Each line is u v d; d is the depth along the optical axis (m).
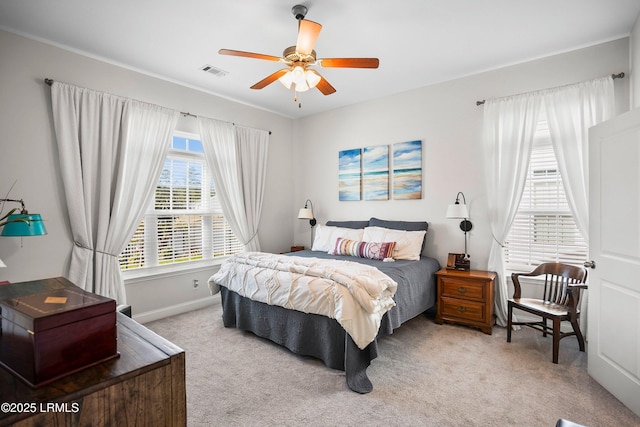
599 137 2.28
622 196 2.08
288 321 2.73
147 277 3.52
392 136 4.23
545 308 2.74
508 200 3.34
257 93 4.16
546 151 3.27
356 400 2.08
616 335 2.10
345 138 4.70
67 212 2.93
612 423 1.86
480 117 3.57
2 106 2.62
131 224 3.31
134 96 3.40
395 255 3.64
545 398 2.09
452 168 3.77
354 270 2.58
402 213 4.16
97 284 3.03
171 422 0.84
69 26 2.62
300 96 4.29
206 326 3.38
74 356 0.74
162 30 2.70
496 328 3.31
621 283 2.07
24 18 2.50
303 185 5.22
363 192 4.50
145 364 0.79
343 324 2.21
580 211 2.98
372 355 2.34
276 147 5.02
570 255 3.16
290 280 2.65
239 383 2.29
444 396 2.12
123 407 0.75
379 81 3.81
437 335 3.13
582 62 3.02
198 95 3.98
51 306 0.76
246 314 3.13
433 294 3.52
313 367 2.51
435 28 2.70
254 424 1.86
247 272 3.02
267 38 2.85
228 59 3.22
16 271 2.68
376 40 2.88
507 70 3.40
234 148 4.31
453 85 3.75
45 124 2.82
